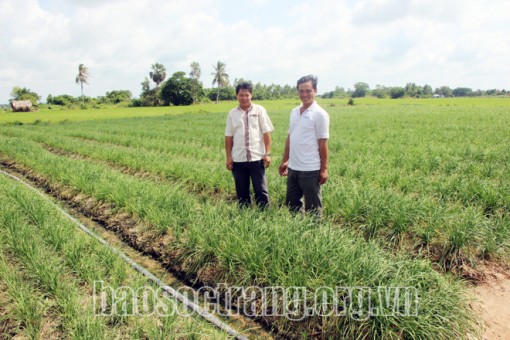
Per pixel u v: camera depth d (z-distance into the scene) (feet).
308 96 15.85
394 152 34.99
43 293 12.73
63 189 27.76
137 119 114.42
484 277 14.25
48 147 54.29
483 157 31.83
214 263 14.93
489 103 198.08
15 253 15.40
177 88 269.85
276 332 11.96
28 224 18.81
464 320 10.84
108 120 113.39
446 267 15.05
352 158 32.22
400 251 15.58
